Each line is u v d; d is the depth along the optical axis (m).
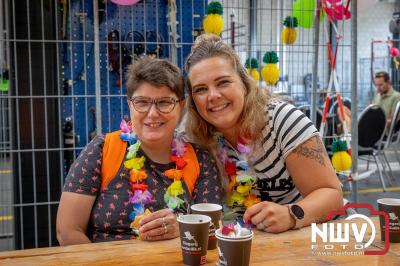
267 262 1.21
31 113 3.18
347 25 8.12
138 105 1.66
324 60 5.69
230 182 1.86
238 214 1.85
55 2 3.18
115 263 1.22
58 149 3.11
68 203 1.66
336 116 4.13
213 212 1.34
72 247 1.37
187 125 1.91
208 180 1.79
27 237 3.21
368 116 5.35
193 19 3.45
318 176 1.72
